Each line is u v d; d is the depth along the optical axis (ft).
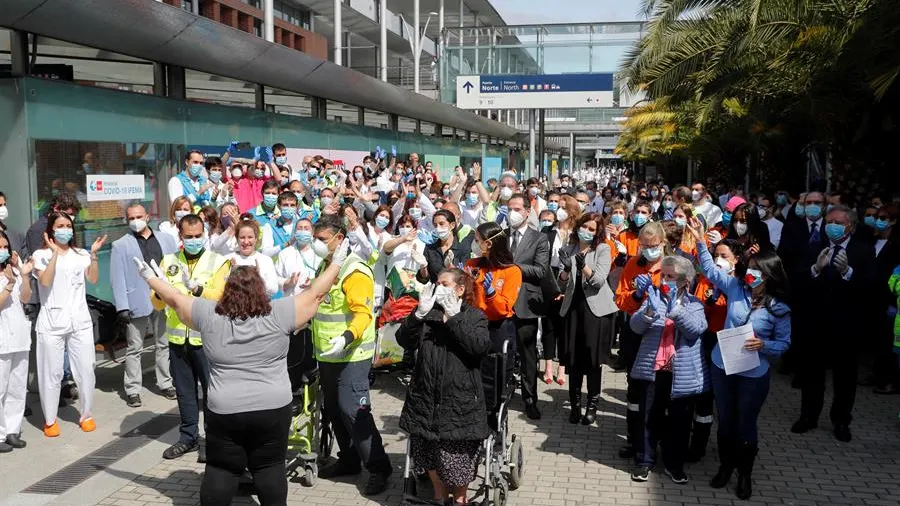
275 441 14.73
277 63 43.52
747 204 26.04
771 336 18.34
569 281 23.84
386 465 18.31
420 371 16.07
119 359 30.86
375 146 63.21
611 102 101.40
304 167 42.24
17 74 27.20
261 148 41.98
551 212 28.91
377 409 24.89
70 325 21.94
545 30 114.01
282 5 105.19
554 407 25.85
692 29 43.47
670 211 41.06
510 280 20.88
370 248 24.67
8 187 27.12
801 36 37.29
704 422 20.67
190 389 20.76
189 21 33.24
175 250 26.45
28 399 25.64
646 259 20.53
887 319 27.04
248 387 14.30
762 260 18.35
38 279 21.86
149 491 18.42
